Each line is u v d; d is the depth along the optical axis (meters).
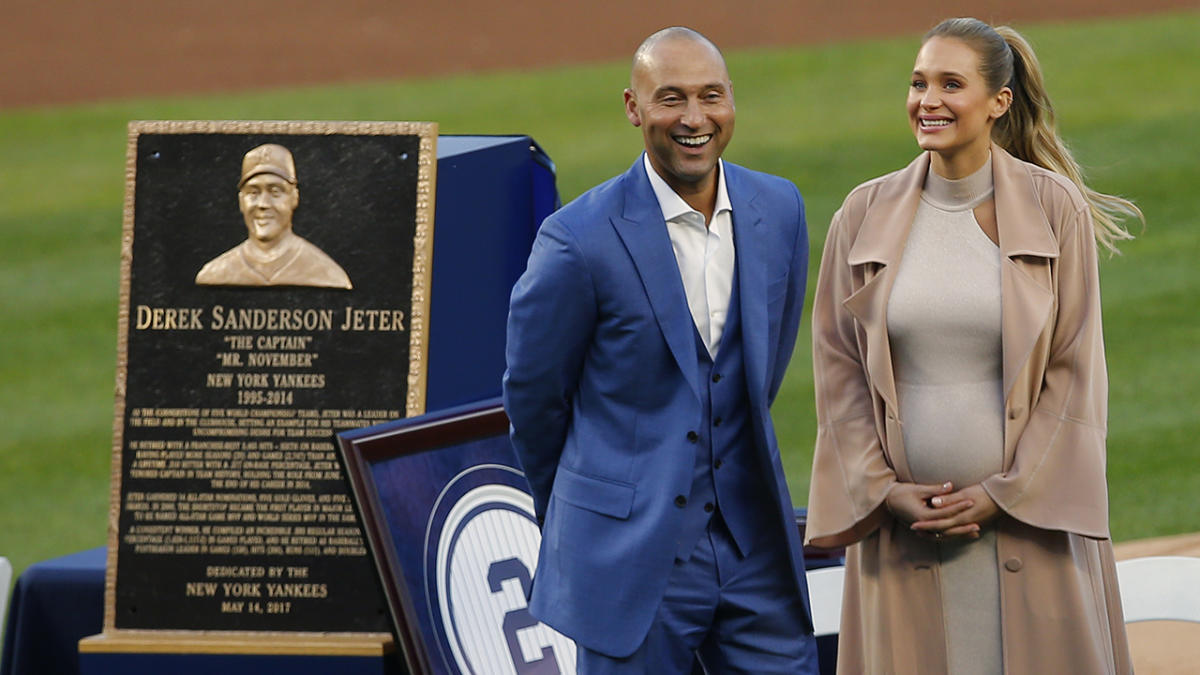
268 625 14.55
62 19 67.75
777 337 12.18
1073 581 11.97
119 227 45.50
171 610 14.62
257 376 14.77
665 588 11.70
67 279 41.75
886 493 12.10
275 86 59.69
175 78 61.03
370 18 67.06
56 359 36.59
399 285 14.77
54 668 15.52
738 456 12.00
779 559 12.15
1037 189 12.09
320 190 14.93
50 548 26.47
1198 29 55.56
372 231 14.86
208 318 14.88
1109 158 43.81
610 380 11.88
